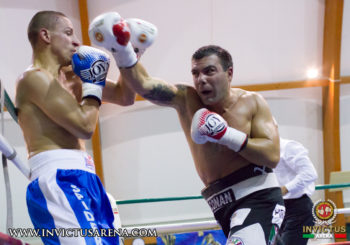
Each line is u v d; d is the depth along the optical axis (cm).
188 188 798
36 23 178
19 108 171
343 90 823
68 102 162
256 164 202
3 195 701
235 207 203
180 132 792
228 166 205
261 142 194
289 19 777
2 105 153
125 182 780
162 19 743
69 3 702
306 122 825
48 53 178
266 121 205
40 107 164
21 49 700
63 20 182
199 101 211
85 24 703
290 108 817
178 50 761
